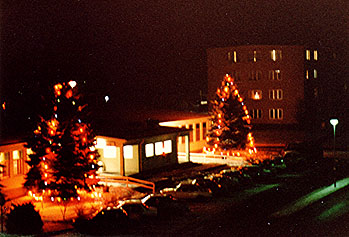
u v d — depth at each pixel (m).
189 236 18.91
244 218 21.91
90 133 27.36
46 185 25.98
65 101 26.41
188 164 39.59
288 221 20.94
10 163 28.19
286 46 67.00
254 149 46.84
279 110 67.81
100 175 33.12
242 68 68.44
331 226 19.72
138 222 21.70
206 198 26.88
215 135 47.06
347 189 29.12
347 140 58.53
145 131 36.88
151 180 32.97
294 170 38.28
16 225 20.48
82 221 20.67
